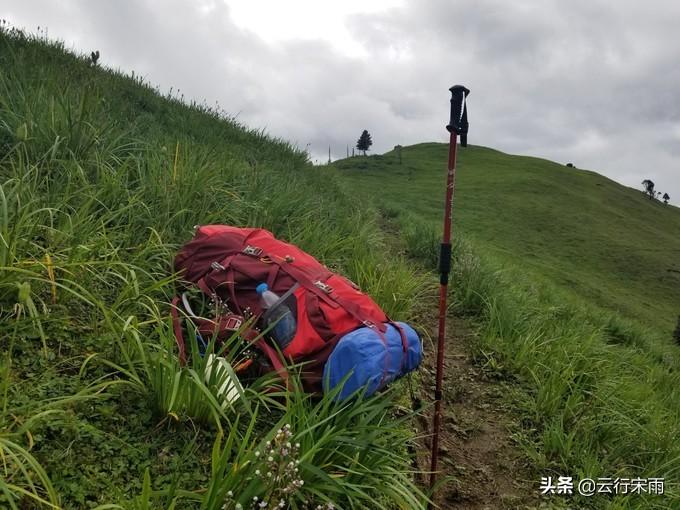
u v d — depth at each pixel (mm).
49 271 2547
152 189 4180
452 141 3117
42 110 4340
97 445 2148
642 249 54750
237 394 2508
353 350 2721
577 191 77750
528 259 40625
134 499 1814
